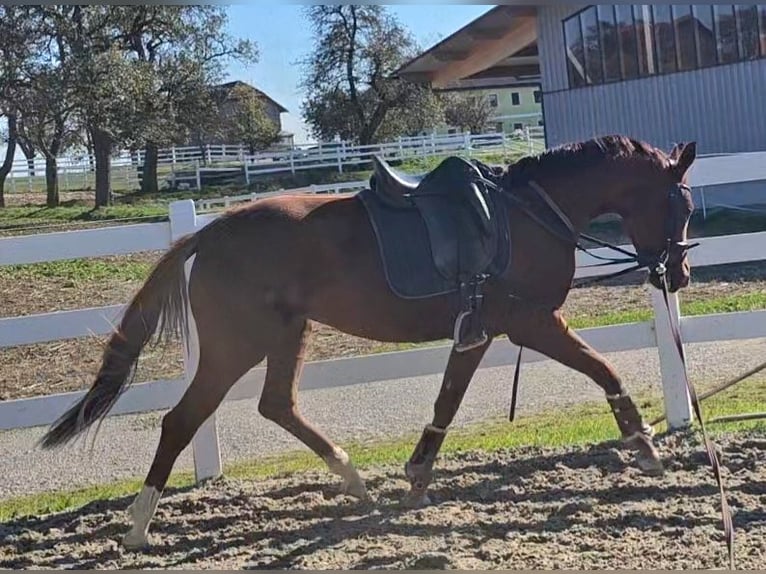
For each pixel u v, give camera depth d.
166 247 5.79
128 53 34.91
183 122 36.75
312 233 4.78
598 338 6.17
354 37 42.12
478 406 7.36
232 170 35.06
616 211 5.19
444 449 6.13
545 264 4.92
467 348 4.81
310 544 4.60
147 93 32.69
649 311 10.20
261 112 47.53
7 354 10.77
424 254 4.78
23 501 5.83
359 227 4.82
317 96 43.12
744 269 12.69
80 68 30.41
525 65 27.97
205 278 4.78
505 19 22.48
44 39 30.72
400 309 4.81
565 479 5.30
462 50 25.11
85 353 10.73
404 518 4.84
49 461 6.81
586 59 22.05
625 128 21.27
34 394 9.04
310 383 5.96
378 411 7.49
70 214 28.11
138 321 4.83
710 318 6.15
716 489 5.00
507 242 4.83
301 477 5.72
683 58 19.75
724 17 18.77
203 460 5.83
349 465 5.06
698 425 6.11
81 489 6.04
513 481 5.33
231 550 4.61
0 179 32.62
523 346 5.06
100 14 32.06
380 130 44.00
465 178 4.92
